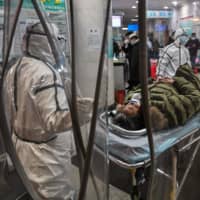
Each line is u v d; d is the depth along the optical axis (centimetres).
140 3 54
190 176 204
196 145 182
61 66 78
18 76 103
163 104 146
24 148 115
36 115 113
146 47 57
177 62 380
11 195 79
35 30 91
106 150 83
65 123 104
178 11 1093
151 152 70
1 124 65
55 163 117
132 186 133
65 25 76
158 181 134
